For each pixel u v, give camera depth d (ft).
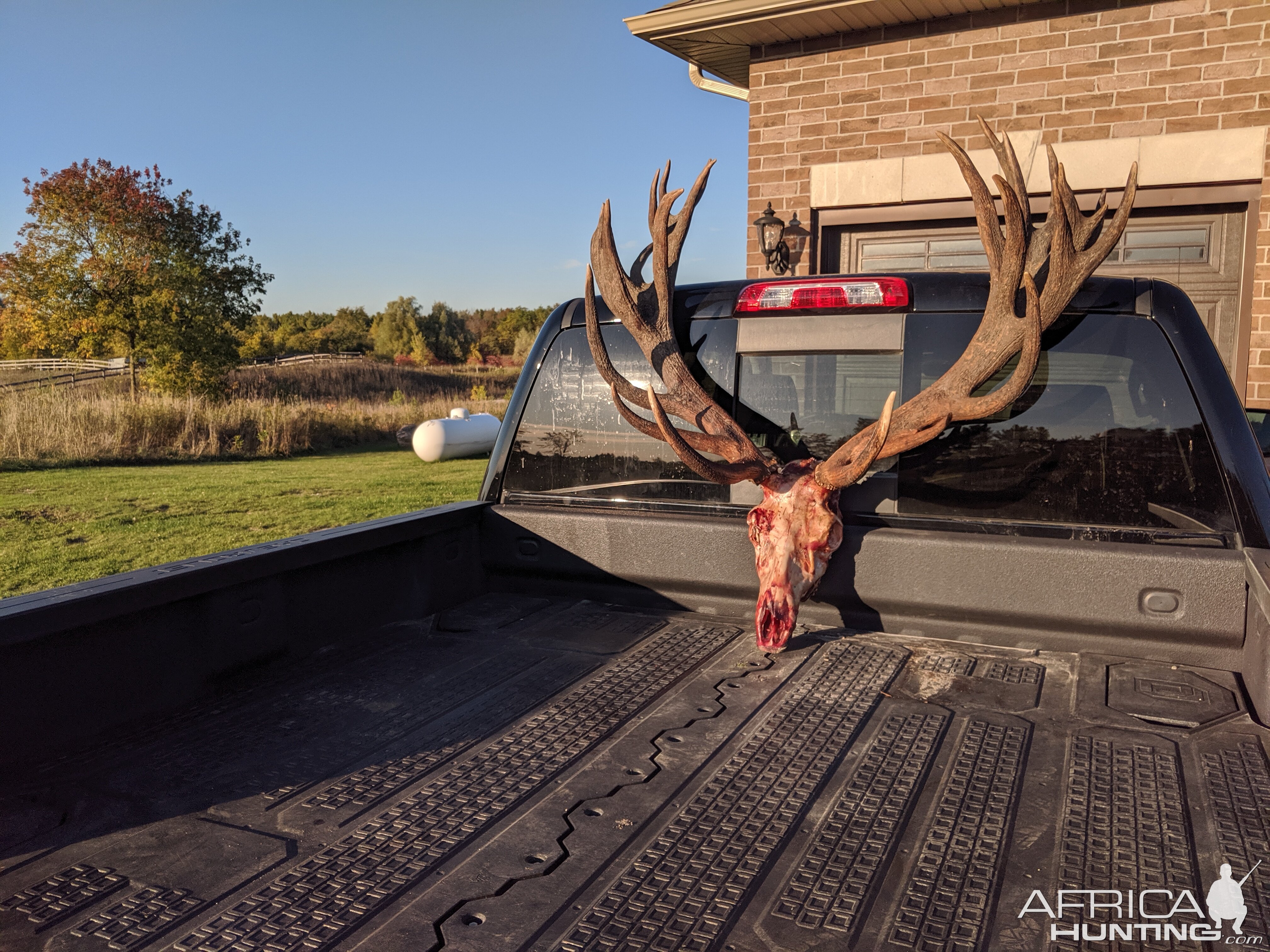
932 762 6.13
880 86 27.04
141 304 84.94
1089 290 8.25
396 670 8.23
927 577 8.43
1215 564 7.45
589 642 8.95
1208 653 7.65
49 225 85.51
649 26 27.43
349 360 173.47
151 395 84.84
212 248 89.76
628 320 9.86
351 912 4.60
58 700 6.36
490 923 4.48
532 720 7.04
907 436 8.21
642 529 9.76
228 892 4.81
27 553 28.71
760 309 9.60
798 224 28.50
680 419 9.85
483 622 9.69
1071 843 5.07
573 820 5.49
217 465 57.11
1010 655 8.18
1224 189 23.34
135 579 6.84
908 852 5.03
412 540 9.73
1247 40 22.65
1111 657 8.02
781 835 5.24
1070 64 24.58
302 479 49.42
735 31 27.35
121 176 84.69
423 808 5.68
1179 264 24.31
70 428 59.16
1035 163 25.08
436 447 58.90
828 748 6.40
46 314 85.97
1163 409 7.91
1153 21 23.58
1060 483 8.20
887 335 9.07
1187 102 23.41
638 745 6.54
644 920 4.47
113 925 4.54
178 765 6.31
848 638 8.84
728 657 8.41
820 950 4.20
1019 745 6.35
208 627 7.50
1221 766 5.98
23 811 5.69
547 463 10.53
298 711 7.27
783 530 8.43
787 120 28.48
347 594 9.02
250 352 208.33
